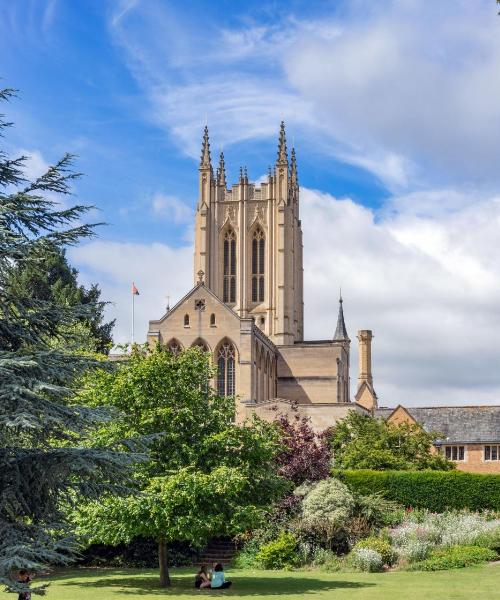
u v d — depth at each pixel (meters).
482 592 37.50
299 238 142.25
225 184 134.75
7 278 23.33
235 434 43.97
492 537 51.50
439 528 54.25
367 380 161.50
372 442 75.38
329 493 54.03
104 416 22.45
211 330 98.31
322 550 51.38
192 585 42.50
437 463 76.00
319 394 112.12
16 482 21.66
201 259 132.38
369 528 54.25
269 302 129.88
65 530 23.17
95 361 23.14
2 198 22.73
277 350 113.69
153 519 39.38
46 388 20.64
